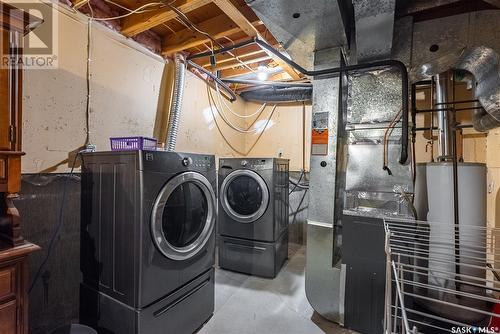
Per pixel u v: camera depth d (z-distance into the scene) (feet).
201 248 6.08
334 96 6.49
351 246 5.86
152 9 6.74
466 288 5.03
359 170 6.04
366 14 4.60
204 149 11.08
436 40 5.57
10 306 3.66
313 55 6.98
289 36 5.97
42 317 5.61
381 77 5.97
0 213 4.13
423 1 5.44
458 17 5.39
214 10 7.23
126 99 7.64
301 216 12.67
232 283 8.55
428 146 7.76
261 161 9.17
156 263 5.01
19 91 3.98
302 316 6.64
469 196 5.54
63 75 6.06
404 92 5.55
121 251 5.03
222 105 12.23
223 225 9.73
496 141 6.47
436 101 6.91
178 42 8.43
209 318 6.50
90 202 5.75
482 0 5.04
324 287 6.42
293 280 8.79
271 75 11.33
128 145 6.05
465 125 6.77
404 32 5.75
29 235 5.42
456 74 6.99
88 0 6.06
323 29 5.66
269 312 6.82
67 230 6.03
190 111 10.25
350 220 5.88
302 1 4.71
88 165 5.81
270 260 8.95
